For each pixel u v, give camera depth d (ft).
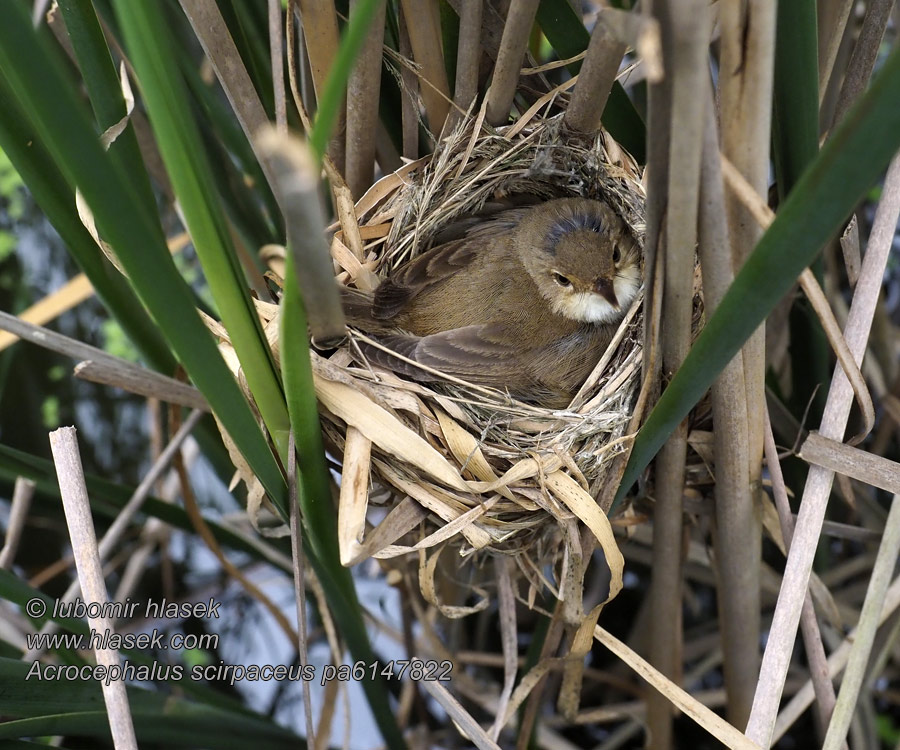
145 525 6.32
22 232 6.49
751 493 6.00
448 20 6.03
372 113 6.02
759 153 5.88
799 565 5.97
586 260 6.09
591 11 6.25
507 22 5.97
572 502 5.97
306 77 6.06
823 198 5.82
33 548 6.42
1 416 6.46
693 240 5.88
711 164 5.86
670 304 5.92
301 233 5.80
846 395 5.98
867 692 6.13
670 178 5.85
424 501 5.98
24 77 5.67
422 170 6.07
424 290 6.11
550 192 6.16
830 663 6.06
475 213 6.15
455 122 6.05
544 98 6.04
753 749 5.95
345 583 6.05
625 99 6.05
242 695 6.34
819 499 5.98
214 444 6.19
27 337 6.08
